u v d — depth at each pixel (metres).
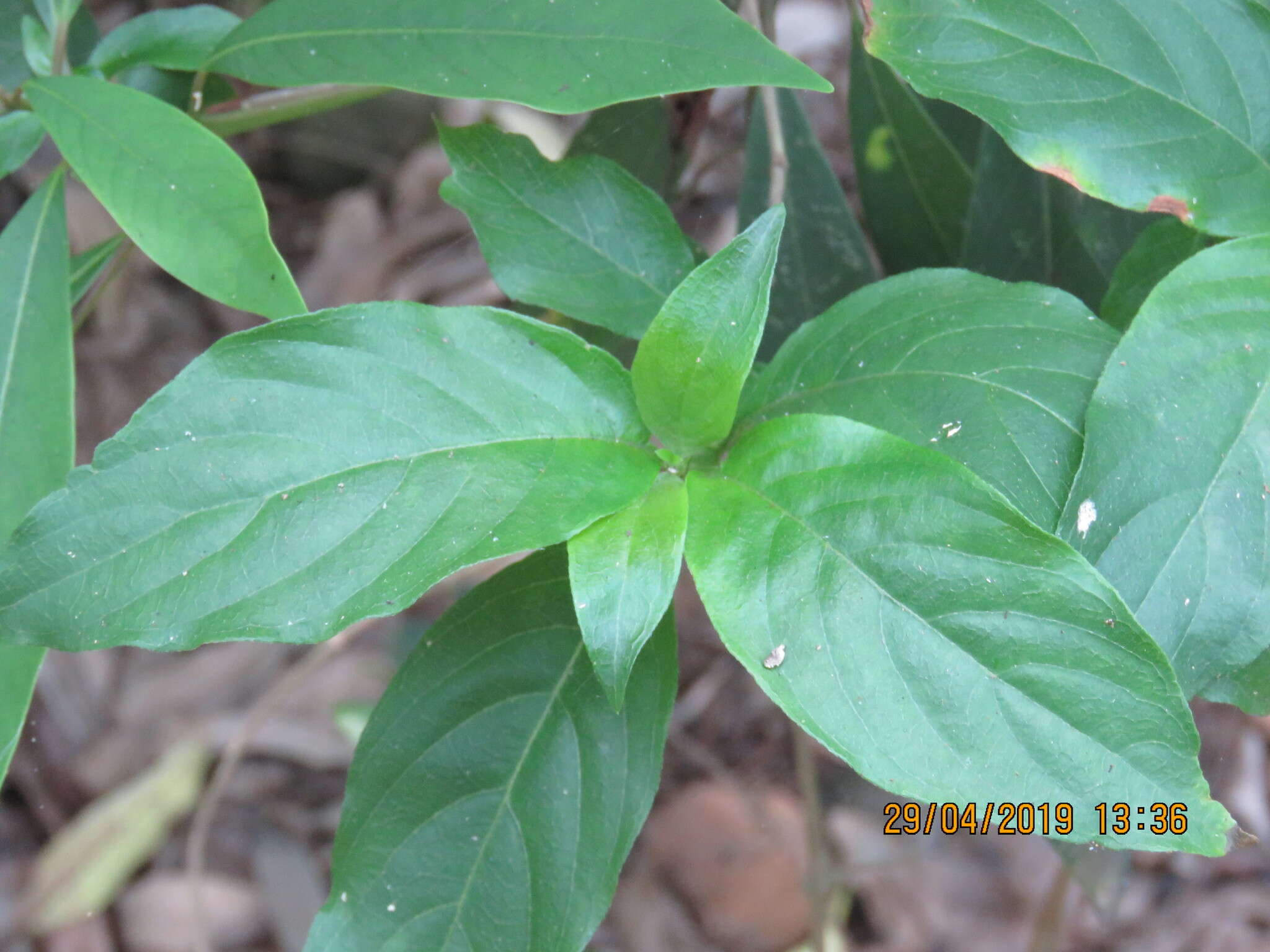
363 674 0.83
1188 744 0.24
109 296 0.96
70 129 0.29
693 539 0.26
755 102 0.45
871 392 0.29
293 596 0.26
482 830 0.30
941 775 0.25
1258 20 0.30
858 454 0.27
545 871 0.30
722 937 0.70
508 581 0.31
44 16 0.35
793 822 0.73
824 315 0.30
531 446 0.27
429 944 0.30
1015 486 0.27
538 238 0.33
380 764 0.31
